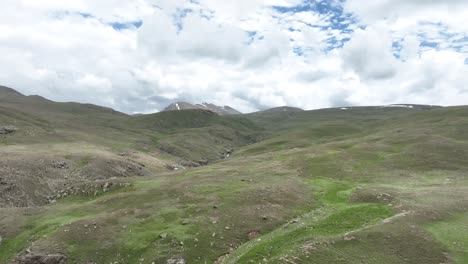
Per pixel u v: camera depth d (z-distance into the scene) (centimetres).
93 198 5984
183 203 4953
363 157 7912
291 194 5219
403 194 4919
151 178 6812
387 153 8244
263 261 3219
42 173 7350
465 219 3966
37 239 4062
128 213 4616
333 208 4656
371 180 6109
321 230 3894
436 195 4819
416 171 6694
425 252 3195
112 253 3669
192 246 3722
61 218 4672
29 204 6056
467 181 5859
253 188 5491
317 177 6397
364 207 4550
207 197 5159
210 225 4169
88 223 4262
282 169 7156
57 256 3581
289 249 3362
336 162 7438
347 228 3916
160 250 3666
